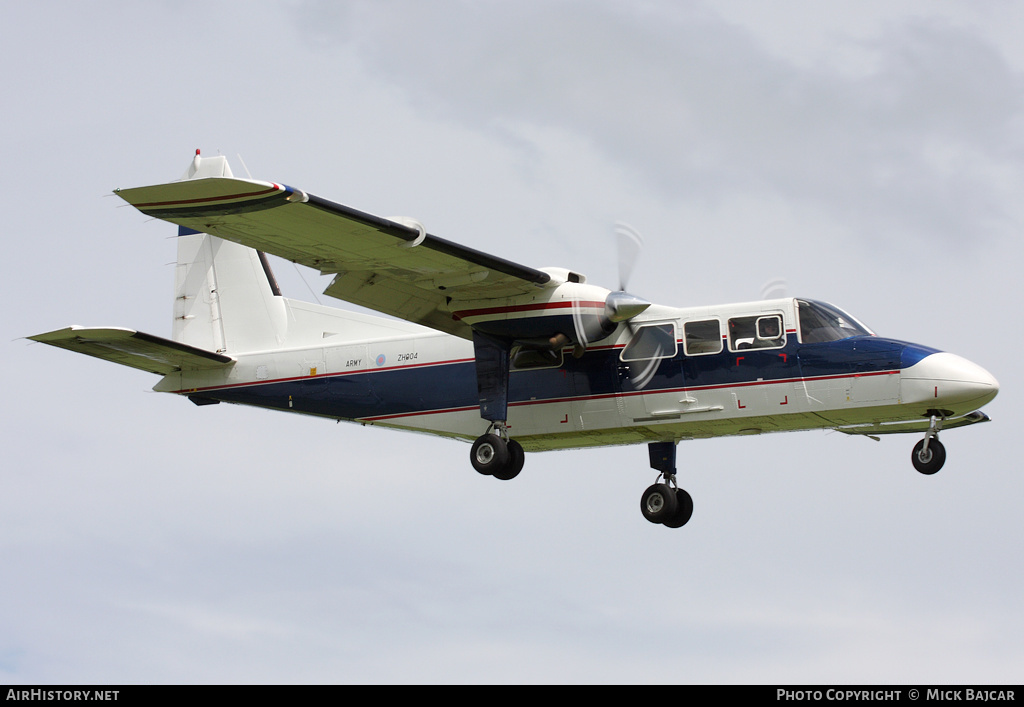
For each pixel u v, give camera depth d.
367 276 61.00
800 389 60.50
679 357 62.56
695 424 62.91
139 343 68.31
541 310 62.78
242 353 74.06
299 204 51.25
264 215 52.47
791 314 61.38
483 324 64.06
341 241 55.97
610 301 62.06
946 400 58.28
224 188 49.53
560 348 63.41
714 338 62.22
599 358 63.91
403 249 57.00
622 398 63.41
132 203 51.28
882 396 59.25
